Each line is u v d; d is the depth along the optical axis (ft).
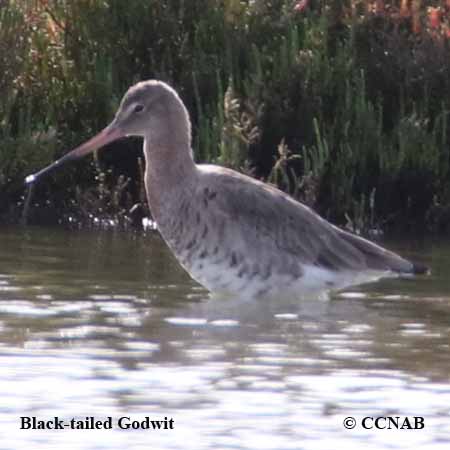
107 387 35.17
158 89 45.98
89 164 58.23
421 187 57.52
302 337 40.04
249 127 57.16
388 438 32.45
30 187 56.80
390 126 59.36
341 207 56.90
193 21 59.93
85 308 42.37
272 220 44.96
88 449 31.68
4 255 49.24
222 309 43.19
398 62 58.90
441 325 41.70
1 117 57.52
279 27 59.62
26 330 39.73
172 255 50.62
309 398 34.73
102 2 59.72
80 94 59.00
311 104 58.13
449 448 32.09
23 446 31.73
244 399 34.60
